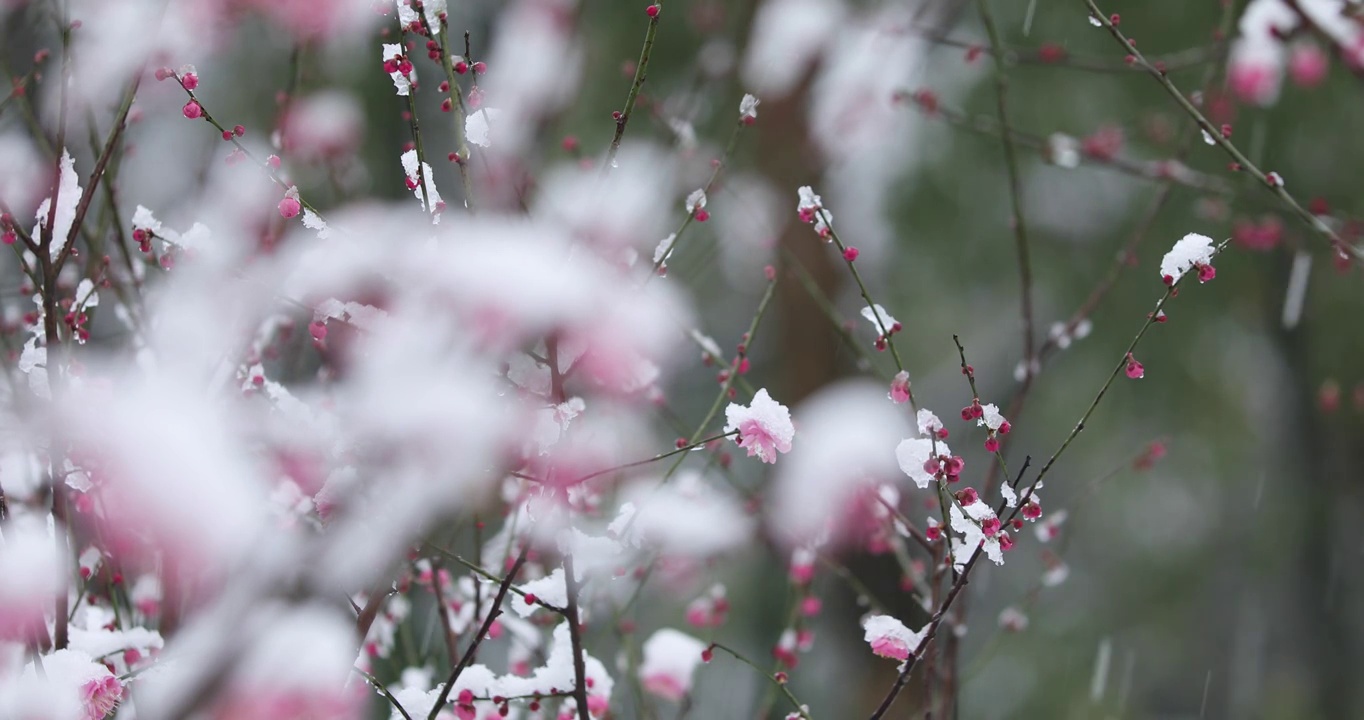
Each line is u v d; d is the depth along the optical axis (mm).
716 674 4980
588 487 2525
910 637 1980
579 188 2133
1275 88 3311
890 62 4594
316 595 1764
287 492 2186
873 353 6051
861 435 2729
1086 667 6293
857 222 5918
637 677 2832
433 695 2111
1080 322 2895
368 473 1775
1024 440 6535
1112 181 5641
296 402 2254
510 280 1604
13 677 1872
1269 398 6473
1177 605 6703
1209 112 3518
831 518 2688
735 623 5375
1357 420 6164
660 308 2100
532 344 1871
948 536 1945
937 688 2865
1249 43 3180
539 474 1933
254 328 2264
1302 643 6766
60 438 1665
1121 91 5328
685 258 4293
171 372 2094
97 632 2217
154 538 1763
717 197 4637
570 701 2387
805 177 5281
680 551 2693
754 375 6559
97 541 2248
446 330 1642
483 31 4477
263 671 1684
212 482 1513
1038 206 5797
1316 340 6105
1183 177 3465
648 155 3084
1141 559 6742
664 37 5332
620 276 1888
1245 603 6867
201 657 1703
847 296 6070
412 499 1722
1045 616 6480
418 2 1876
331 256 1867
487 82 3330
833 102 4660
